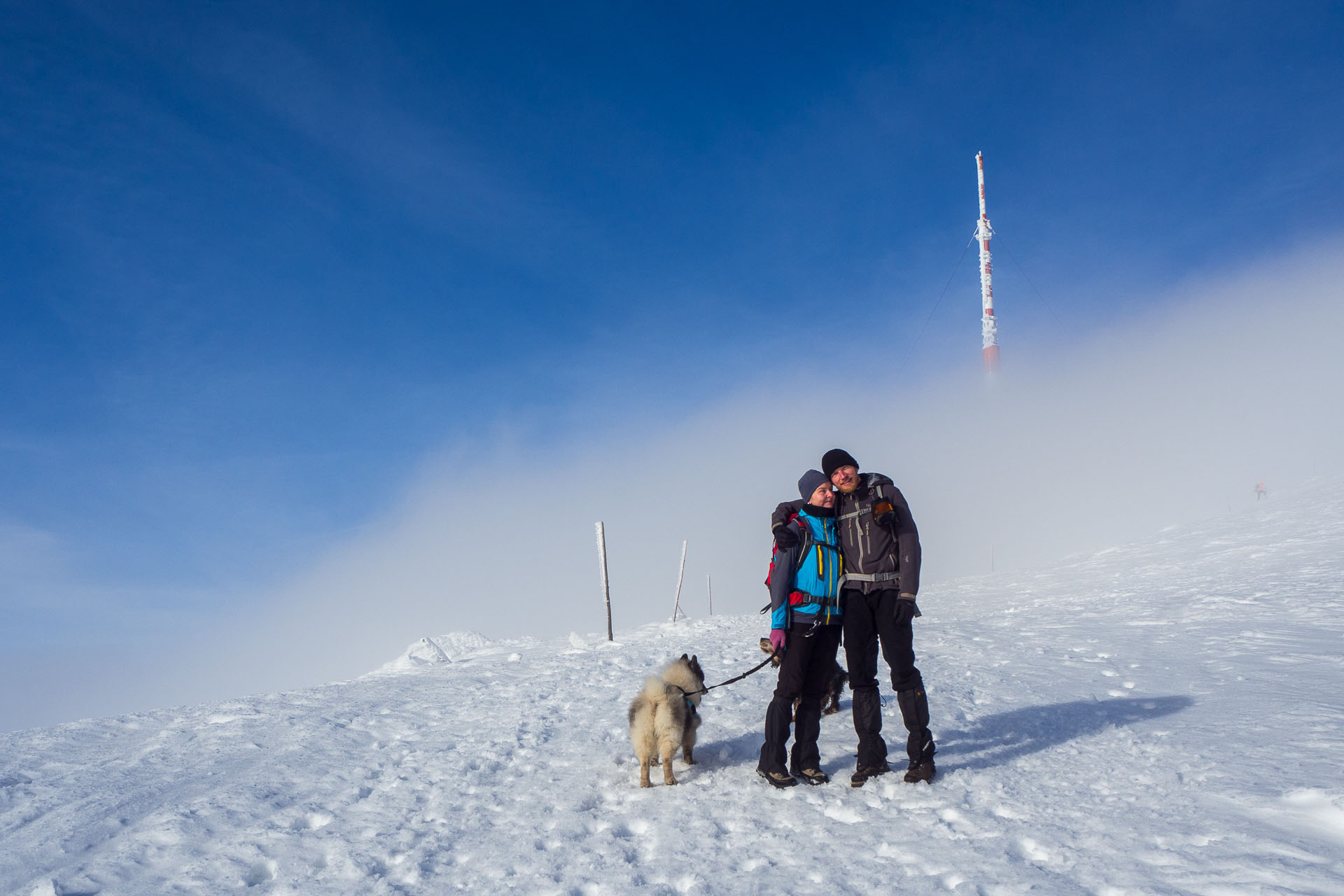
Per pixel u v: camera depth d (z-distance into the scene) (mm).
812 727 4707
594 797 4711
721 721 6355
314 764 5992
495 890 3518
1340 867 2840
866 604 4570
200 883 3867
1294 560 16844
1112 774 4270
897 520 4527
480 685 9414
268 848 4242
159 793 5551
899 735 5574
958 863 3293
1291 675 6512
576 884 3479
